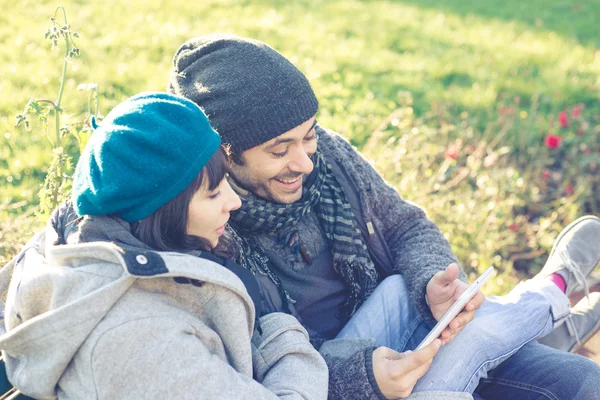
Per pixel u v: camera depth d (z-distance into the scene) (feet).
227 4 25.34
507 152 15.47
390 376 6.03
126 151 4.93
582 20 29.43
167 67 17.81
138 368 4.79
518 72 21.66
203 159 5.11
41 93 14.61
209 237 5.51
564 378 6.72
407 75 20.01
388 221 7.89
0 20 19.34
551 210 14.02
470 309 6.41
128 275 4.76
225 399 4.89
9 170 11.88
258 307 5.84
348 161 7.58
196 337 5.05
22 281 5.16
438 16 27.73
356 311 7.36
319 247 7.34
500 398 7.06
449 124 16.66
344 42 22.59
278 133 6.40
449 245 7.97
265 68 6.40
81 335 4.75
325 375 5.82
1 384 5.30
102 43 18.58
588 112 18.75
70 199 5.90
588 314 8.61
